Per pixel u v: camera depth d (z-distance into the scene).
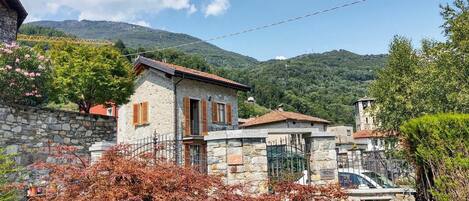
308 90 80.75
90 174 4.52
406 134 7.62
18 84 11.06
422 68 15.05
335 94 77.75
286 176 7.42
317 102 70.44
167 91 20.47
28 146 10.36
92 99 16.56
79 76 15.85
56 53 16.25
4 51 11.05
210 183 4.75
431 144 6.81
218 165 7.81
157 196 4.23
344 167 9.88
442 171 6.56
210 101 22.39
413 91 14.84
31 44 43.69
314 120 32.56
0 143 9.76
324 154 8.36
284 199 5.35
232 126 23.61
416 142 7.34
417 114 14.43
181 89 20.69
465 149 6.30
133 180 4.47
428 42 16.09
